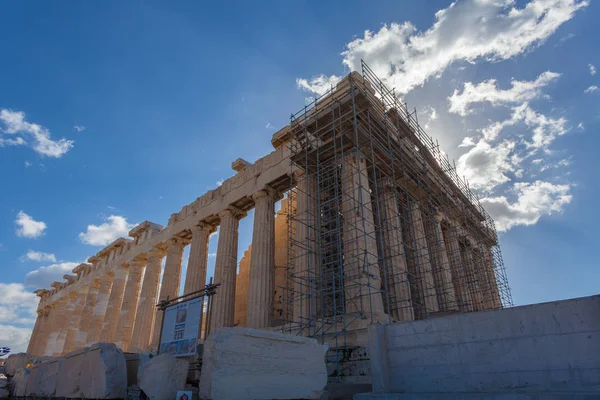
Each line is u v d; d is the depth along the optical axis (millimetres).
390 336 12414
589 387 9078
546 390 9555
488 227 32625
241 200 26594
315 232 19500
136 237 37594
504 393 8570
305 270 18391
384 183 21750
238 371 9836
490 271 31281
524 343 10141
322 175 20641
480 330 10859
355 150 20062
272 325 21500
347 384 13336
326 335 16719
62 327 47938
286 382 10758
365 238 16609
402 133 22938
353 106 18250
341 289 16797
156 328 28766
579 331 9508
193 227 29531
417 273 21516
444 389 11000
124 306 34719
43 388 16625
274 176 24328
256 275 22359
